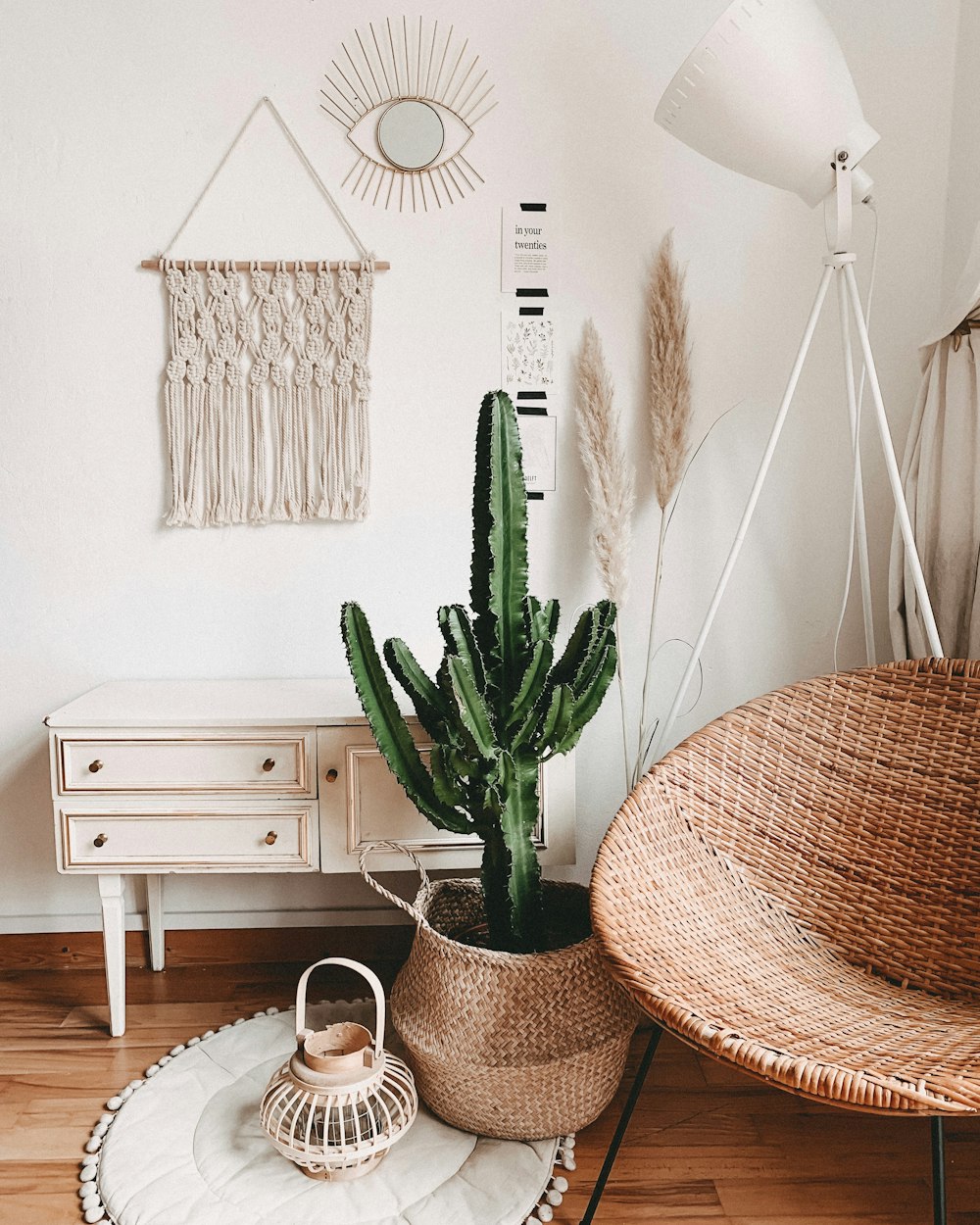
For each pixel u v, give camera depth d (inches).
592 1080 56.8
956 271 76.7
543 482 79.2
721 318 79.0
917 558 68.7
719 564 81.2
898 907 53.9
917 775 55.2
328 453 78.0
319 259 77.0
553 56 76.1
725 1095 65.1
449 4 75.2
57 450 77.7
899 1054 40.5
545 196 77.2
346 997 76.2
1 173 75.1
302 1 74.9
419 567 79.9
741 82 58.0
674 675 82.0
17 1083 64.9
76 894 82.2
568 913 68.2
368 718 60.6
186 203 76.1
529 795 60.4
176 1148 58.1
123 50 74.6
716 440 80.0
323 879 82.7
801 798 56.6
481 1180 55.4
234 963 82.7
